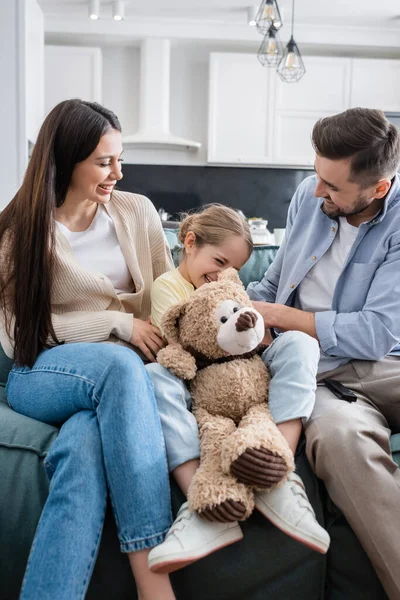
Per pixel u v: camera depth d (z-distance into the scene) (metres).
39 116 4.71
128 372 1.10
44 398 1.21
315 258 1.49
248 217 5.86
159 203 5.84
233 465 1.00
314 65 5.43
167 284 1.42
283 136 5.50
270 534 1.10
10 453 1.12
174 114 5.80
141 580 1.02
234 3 4.95
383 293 1.35
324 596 1.14
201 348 1.17
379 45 5.46
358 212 1.41
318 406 1.21
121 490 1.03
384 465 1.10
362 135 1.27
